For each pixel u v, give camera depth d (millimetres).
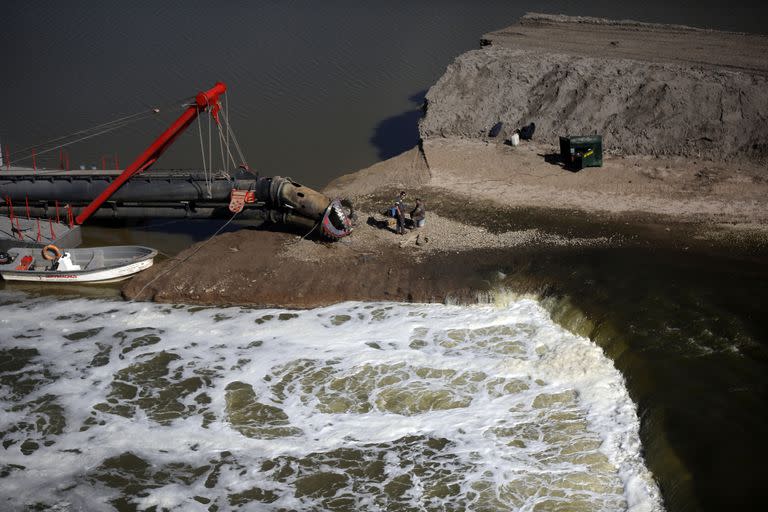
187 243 35438
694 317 25406
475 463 21141
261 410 23719
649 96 39969
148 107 49250
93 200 35656
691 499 18750
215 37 62750
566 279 28578
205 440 22547
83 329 28422
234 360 26203
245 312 29203
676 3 67625
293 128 46188
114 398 24547
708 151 37500
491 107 42562
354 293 29578
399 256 31203
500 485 20328
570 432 22062
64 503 20391
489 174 37969
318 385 24719
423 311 28516
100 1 74250
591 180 36625
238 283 30219
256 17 68312
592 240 31219
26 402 24422
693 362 23375
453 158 39750
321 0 72750
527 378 24453
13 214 36812
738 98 38312
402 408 23516
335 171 40625
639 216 33062
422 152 40906
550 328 26906
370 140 44375
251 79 53656
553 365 24859
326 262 31062
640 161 37812
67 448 22391
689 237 30953
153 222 37969
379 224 33500
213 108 33688
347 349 26422
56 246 34156
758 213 32531
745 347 23766
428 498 20094
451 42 60094
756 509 18188
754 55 44562
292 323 28250
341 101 50031
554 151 39656
